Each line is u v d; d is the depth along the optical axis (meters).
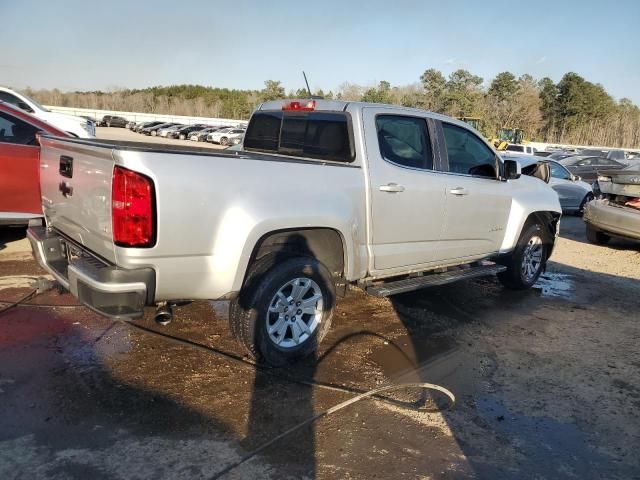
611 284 7.35
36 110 10.98
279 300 3.95
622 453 3.26
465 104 72.75
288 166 3.86
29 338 4.28
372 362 4.31
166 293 3.38
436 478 2.91
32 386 3.56
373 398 3.72
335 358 4.34
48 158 4.20
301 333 4.13
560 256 9.05
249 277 3.83
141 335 4.47
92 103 103.12
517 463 3.09
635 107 102.81
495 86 85.62
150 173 3.16
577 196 14.30
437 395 3.83
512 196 6.06
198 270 3.42
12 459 2.82
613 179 9.59
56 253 4.14
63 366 3.86
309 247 4.19
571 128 86.94
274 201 3.68
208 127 55.12
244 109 96.69
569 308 6.11
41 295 5.22
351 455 3.06
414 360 4.41
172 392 3.61
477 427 3.44
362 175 4.36
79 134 11.00
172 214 3.25
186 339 4.45
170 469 2.83
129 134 53.75
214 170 3.43
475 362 4.45
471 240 5.59
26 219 6.52
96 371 3.82
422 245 5.01
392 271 4.81
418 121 4.99
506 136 45.53
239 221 3.51
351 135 4.46
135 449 2.97
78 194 3.64
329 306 4.22
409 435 3.30
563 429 3.49
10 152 6.34
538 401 3.84
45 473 2.73
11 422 3.14
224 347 4.35
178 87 125.19
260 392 3.69
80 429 3.12
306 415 3.44
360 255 4.40
